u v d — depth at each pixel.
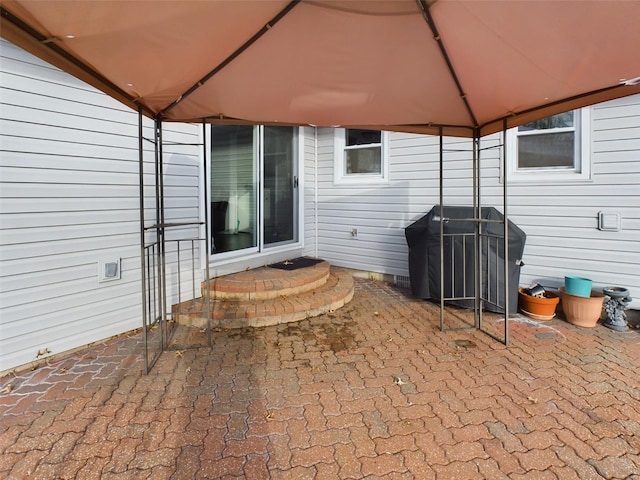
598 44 2.05
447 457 2.11
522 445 2.20
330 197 6.78
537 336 3.84
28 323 3.20
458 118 3.54
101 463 2.08
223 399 2.71
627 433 2.31
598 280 4.29
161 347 3.51
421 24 2.01
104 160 3.67
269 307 4.30
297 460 2.09
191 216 4.61
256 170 5.71
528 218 4.68
